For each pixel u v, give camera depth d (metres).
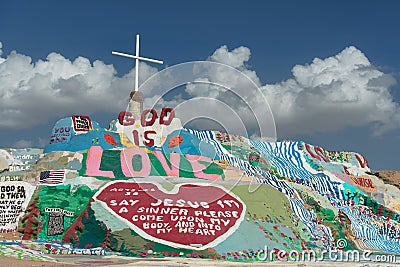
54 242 56.41
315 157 94.00
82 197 61.12
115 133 73.31
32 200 62.75
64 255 51.50
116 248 53.12
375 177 95.81
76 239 55.44
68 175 64.69
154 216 56.62
